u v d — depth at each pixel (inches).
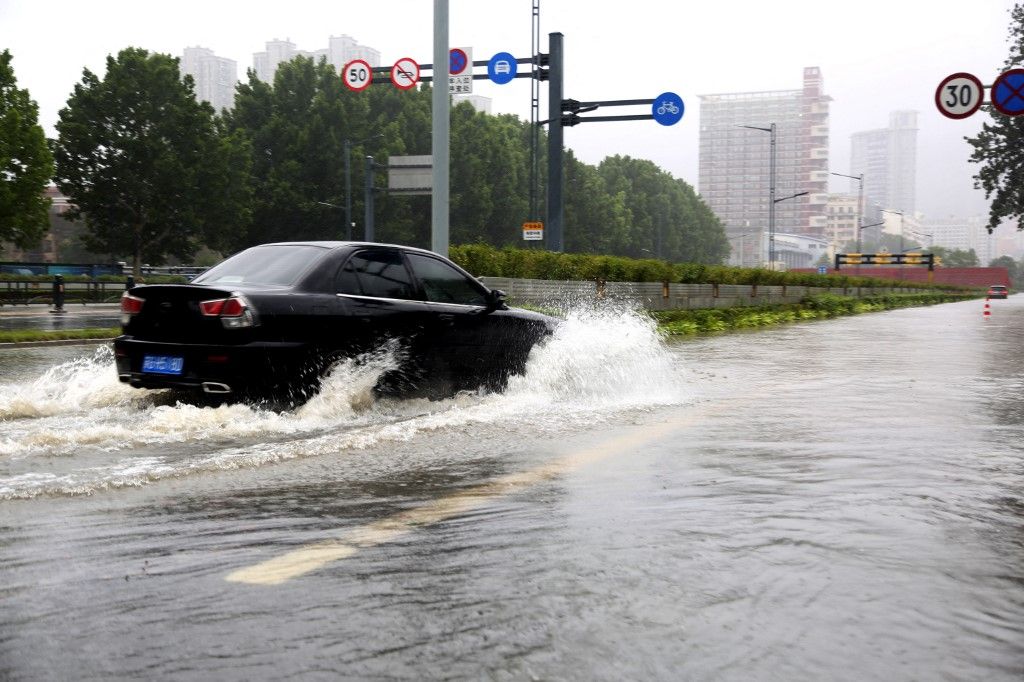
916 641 92.2
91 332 612.7
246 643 90.9
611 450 209.0
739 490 165.6
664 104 1016.9
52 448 199.2
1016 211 1819.6
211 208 2202.3
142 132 2149.4
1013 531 136.7
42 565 116.3
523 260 755.4
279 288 254.5
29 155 1487.5
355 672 84.1
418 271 293.0
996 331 831.1
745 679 82.9
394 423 246.5
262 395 243.9
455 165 2918.3
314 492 162.2
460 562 118.9
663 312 884.6
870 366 455.2
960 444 221.1
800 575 113.4
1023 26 1850.4
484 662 86.6
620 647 90.3
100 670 84.2
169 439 213.8
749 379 386.3
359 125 2699.3
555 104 1037.8
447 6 557.9
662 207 5088.6
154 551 123.2
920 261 3469.5
